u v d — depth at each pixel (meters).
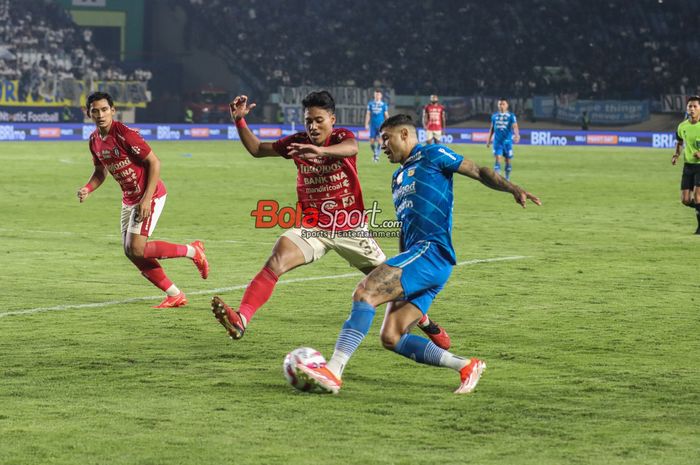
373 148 50.53
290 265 10.18
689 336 11.77
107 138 13.04
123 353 10.67
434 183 9.11
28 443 7.46
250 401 8.73
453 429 7.91
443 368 10.09
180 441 7.54
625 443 7.55
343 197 10.22
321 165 10.06
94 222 24.33
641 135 74.50
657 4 89.06
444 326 12.33
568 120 81.75
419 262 9.02
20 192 32.12
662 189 35.81
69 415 8.23
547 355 10.71
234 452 7.27
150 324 12.37
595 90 83.00
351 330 8.82
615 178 41.00
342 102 81.38
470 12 88.25
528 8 88.25
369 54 85.81
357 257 10.48
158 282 13.48
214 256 18.77
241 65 84.06
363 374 9.80
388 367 10.12
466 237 22.05
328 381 8.65
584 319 12.82
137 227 13.26
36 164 44.94
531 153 62.09
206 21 84.38
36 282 15.58
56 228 23.05
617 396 8.97
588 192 34.38
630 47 86.75
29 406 8.51
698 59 85.56
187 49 84.50
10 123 65.81
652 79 83.81
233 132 72.94
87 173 40.06
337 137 10.02
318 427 7.94
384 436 7.71
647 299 14.38
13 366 10.02
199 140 71.25
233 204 29.09
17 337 11.48
